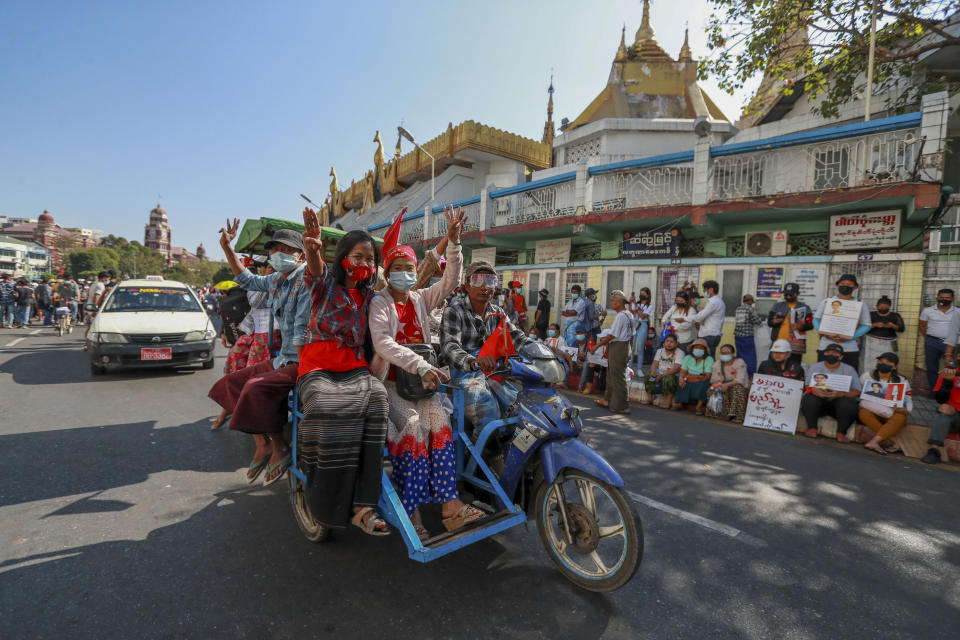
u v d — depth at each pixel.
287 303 3.41
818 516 3.75
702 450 5.36
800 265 9.43
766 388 6.55
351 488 2.46
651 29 16.38
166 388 7.30
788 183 9.04
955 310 7.74
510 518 2.68
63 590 2.50
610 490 2.54
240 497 3.71
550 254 13.74
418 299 2.95
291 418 3.19
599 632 2.31
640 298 9.93
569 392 8.58
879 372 5.82
